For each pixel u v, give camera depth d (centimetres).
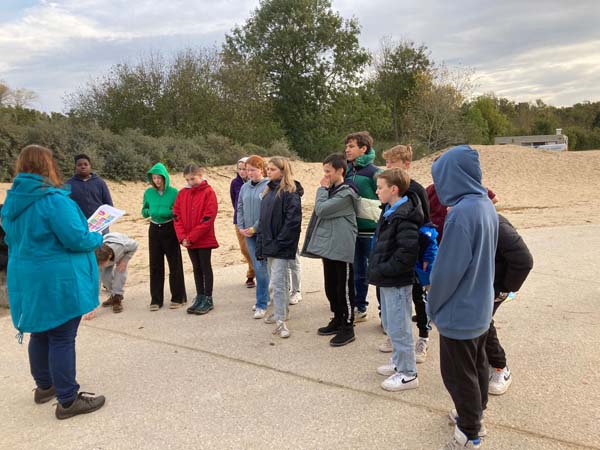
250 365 400
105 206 466
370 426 306
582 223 1047
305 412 325
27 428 322
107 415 333
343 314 431
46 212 309
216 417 324
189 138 2450
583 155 2430
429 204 400
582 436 283
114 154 1723
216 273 714
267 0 3650
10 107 2677
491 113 5856
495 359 334
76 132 1758
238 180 615
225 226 1194
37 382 353
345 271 425
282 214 446
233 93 2961
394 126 4516
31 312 312
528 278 614
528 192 1814
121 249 540
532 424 298
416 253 333
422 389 350
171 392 360
